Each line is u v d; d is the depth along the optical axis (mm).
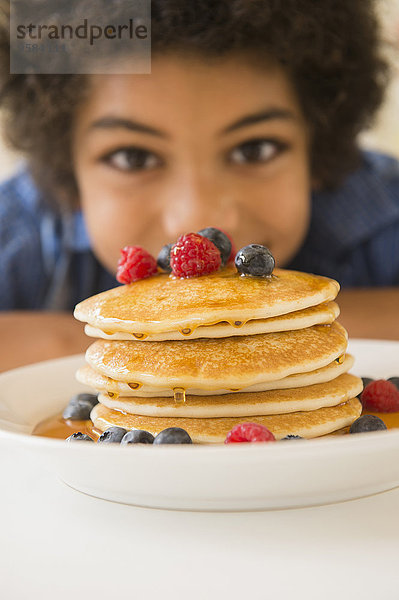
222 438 359
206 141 783
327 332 393
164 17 716
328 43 789
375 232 992
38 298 1014
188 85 756
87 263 979
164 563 311
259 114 775
